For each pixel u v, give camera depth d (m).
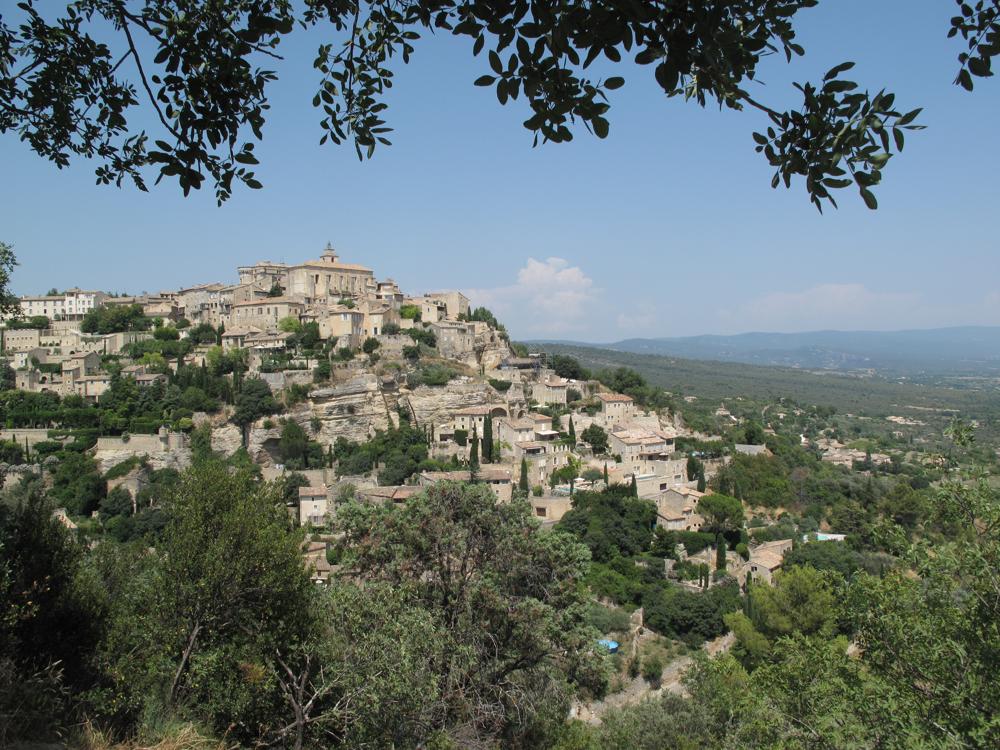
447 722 25.33
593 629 29.44
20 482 108.12
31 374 144.75
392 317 162.12
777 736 22.30
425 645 22.64
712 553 101.88
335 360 145.75
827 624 56.59
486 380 151.12
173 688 22.64
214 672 24.06
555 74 8.12
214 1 11.18
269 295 182.12
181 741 18.95
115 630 25.72
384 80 12.70
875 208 8.48
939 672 19.50
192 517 25.44
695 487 128.50
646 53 7.79
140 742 18.91
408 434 131.50
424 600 28.81
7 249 24.45
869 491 129.62
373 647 21.69
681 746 38.81
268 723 23.80
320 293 179.62
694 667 46.62
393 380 141.62
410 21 11.77
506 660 28.30
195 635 24.00
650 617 82.50
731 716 35.88
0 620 20.84
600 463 128.50
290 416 133.00
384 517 30.09
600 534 95.75
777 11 8.32
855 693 19.83
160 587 25.31
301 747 22.23
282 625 25.03
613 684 68.00
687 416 191.62
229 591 24.56
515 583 29.98
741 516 106.12
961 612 20.30
